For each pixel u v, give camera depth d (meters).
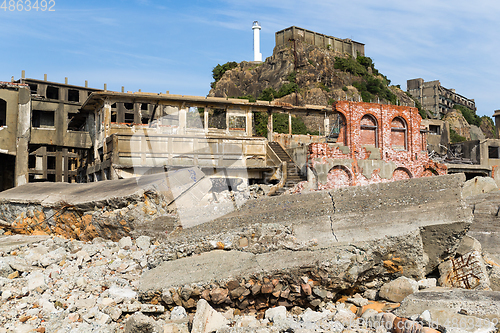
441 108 95.25
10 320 4.82
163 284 5.41
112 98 21.97
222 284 5.28
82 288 5.82
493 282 6.11
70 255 7.14
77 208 8.44
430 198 5.86
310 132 57.59
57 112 25.69
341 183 22.73
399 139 25.38
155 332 4.50
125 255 6.88
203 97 24.47
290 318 4.89
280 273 5.28
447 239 5.71
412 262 5.58
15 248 7.53
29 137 23.89
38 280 5.83
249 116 26.03
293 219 6.00
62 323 4.73
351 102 24.00
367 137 24.53
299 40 85.88
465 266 5.80
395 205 5.91
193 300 5.34
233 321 5.05
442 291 4.97
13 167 25.81
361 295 5.66
